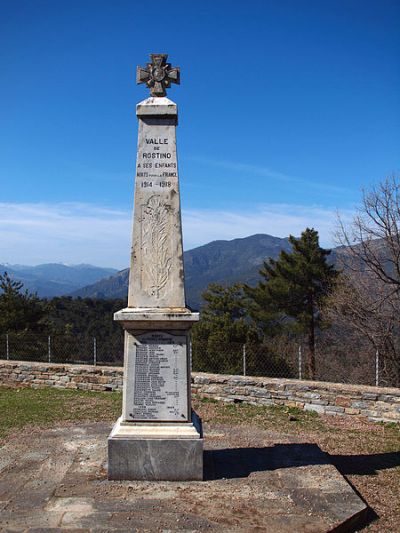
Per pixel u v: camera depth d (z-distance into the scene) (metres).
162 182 5.63
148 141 5.66
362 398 8.90
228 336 22.02
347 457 6.69
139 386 5.45
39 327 23.88
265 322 23.75
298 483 5.23
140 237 5.60
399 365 17.44
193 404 9.91
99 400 10.33
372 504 5.11
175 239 5.59
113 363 16.25
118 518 4.44
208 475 5.44
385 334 17.45
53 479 5.35
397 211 18.41
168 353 5.47
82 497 4.86
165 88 5.77
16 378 12.17
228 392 10.16
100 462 5.82
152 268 5.57
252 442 6.72
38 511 4.57
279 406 9.67
